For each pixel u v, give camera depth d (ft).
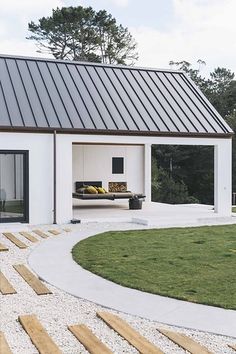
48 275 26.99
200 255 32.78
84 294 23.25
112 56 156.46
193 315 20.08
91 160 71.31
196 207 64.08
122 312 20.58
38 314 20.18
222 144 56.90
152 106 58.13
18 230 43.93
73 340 17.31
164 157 141.18
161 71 67.56
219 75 167.12
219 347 16.75
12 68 56.59
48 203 48.70
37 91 53.62
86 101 54.85
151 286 24.56
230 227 47.62
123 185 73.26
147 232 43.70
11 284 24.98
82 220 49.90
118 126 51.90
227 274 27.17
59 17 149.59
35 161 47.91
